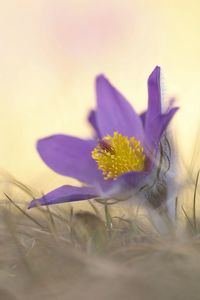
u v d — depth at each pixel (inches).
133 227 18.7
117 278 16.4
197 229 18.8
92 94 35.7
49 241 18.4
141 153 19.0
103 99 20.0
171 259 17.3
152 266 16.9
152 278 16.3
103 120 19.9
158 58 40.0
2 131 32.0
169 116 18.5
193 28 41.0
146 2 41.8
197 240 17.7
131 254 17.6
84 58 39.3
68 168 19.6
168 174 18.8
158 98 18.7
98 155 19.2
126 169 19.0
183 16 41.4
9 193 20.6
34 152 28.6
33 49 40.1
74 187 18.7
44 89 37.1
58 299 16.3
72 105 34.6
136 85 38.4
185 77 38.1
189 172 19.1
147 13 41.7
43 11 41.1
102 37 40.3
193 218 18.8
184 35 40.7
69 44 39.9
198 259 17.0
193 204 18.8
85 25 41.0
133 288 16.2
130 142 19.2
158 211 18.7
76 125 33.0
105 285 16.4
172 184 18.8
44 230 19.1
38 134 32.6
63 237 18.8
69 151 19.7
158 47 40.5
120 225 19.2
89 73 38.8
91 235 18.5
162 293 16.0
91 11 40.7
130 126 19.7
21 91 37.1
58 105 34.5
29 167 28.1
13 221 19.0
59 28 39.8
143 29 41.2
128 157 19.1
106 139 19.3
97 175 19.4
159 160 18.7
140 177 18.6
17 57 39.7
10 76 38.1
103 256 17.8
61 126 33.2
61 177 22.3
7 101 35.9
